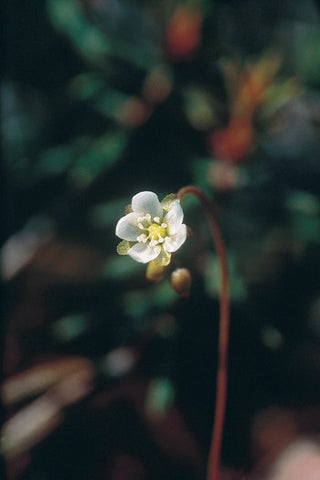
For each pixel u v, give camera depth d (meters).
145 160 0.24
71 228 0.26
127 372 0.23
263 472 0.23
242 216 0.23
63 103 0.25
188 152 0.23
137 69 0.24
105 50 0.24
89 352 0.24
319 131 0.26
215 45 0.23
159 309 0.23
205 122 0.23
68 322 0.23
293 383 0.25
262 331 0.22
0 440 0.22
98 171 0.23
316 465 0.23
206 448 0.24
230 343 0.23
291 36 0.26
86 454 0.24
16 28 0.25
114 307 0.23
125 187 0.24
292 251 0.25
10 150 0.25
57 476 0.23
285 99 0.23
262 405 0.24
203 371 0.23
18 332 0.25
